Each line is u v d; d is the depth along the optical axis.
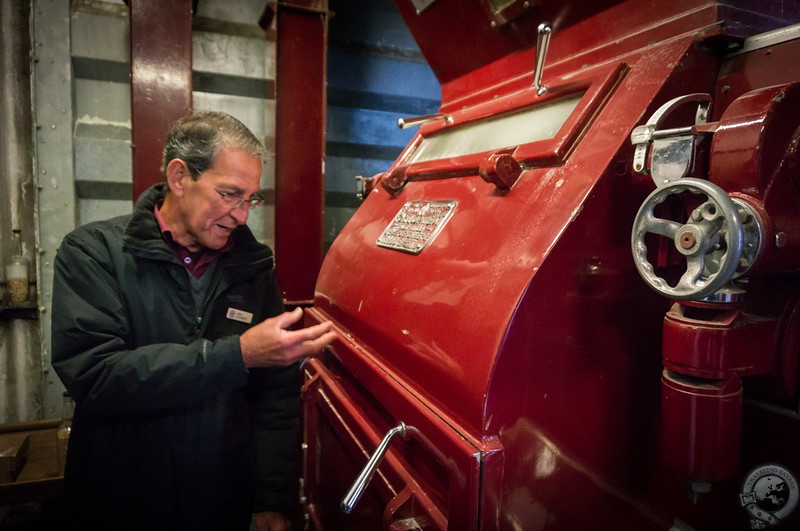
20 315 2.45
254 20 2.70
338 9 2.86
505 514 0.86
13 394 2.49
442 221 1.22
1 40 2.32
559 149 1.01
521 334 0.85
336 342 1.40
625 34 1.16
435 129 1.68
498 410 0.84
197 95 2.68
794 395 0.90
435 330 1.00
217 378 1.05
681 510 1.09
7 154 2.39
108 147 2.52
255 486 1.45
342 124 2.96
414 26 1.79
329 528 1.52
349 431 1.30
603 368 0.95
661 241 0.93
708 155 0.86
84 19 2.43
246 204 1.14
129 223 1.14
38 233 2.42
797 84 0.77
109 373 1.03
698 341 0.78
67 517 1.17
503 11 1.43
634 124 0.93
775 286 0.89
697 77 0.99
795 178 0.78
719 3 0.97
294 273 2.51
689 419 0.80
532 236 0.93
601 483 0.97
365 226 1.59
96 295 1.10
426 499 0.97
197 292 1.24
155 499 1.19
